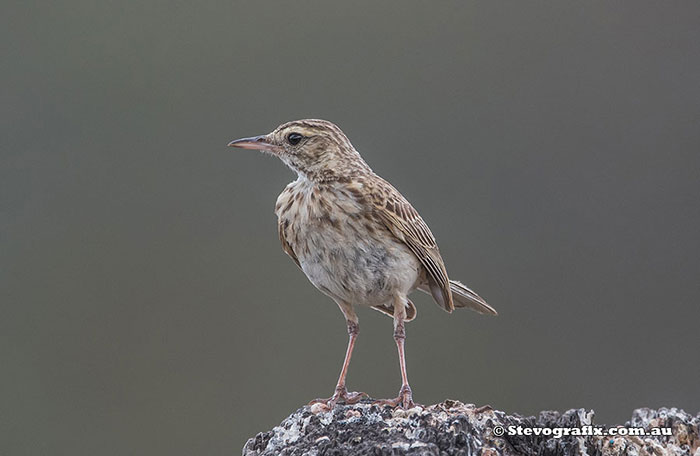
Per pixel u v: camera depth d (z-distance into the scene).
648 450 10.06
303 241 12.20
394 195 12.30
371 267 12.02
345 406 10.78
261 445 10.72
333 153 12.26
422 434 9.71
